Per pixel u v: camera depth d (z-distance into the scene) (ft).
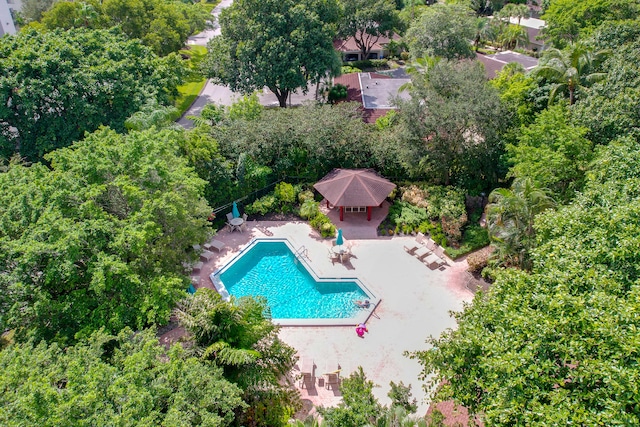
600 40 133.18
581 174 95.66
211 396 56.18
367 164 127.54
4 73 122.11
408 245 110.73
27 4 224.33
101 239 72.49
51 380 54.34
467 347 53.57
